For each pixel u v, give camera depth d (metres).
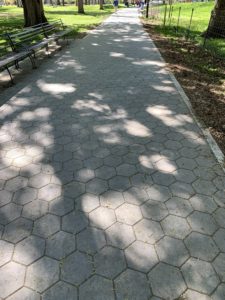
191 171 3.98
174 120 5.45
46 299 2.39
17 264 2.69
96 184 3.72
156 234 3.00
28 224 3.12
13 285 2.50
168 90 7.02
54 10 37.28
